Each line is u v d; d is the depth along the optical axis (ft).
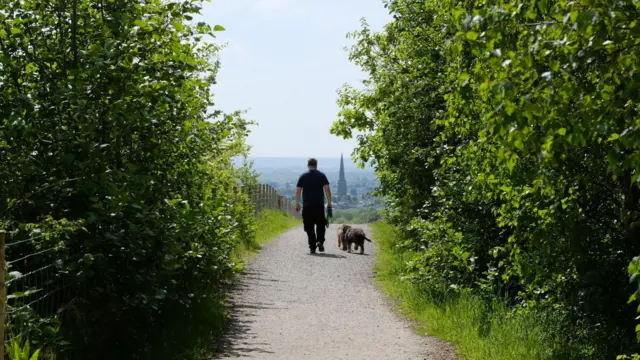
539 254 26.27
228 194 46.68
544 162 15.43
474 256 34.06
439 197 37.55
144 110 24.00
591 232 24.53
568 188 23.65
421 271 36.55
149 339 24.71
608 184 24.45
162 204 25.00
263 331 29.81
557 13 13.69
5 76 23.27
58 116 22.79
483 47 14.33
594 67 14.65
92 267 21.33
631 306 24.38
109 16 23.39
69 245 21.65
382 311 35.04
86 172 21.83
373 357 25.44
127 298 22.27
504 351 24.35
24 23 24.07
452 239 34.50
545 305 27.48
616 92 14.85
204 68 34.94
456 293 34.53
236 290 40.55
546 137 14.99
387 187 46.85
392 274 46.19
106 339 22.39
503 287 34.68
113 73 22.38
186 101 27.55
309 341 28.04
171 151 26.40
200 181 30.89
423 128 43.04
